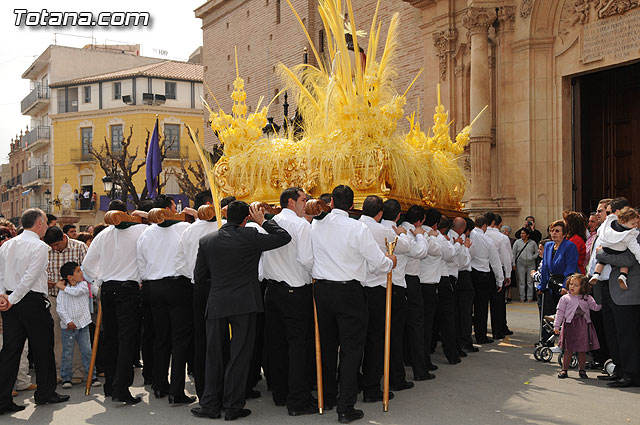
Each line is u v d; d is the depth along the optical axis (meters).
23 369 7.50
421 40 18.97
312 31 27.14
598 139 16.03
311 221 6.41
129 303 6.64
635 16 13.49
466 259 8.93
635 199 15.64
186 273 6.48
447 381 7.29
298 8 27.69
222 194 8.86
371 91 8.09
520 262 15.00
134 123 46.50
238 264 5.92
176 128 47.22
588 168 15.81
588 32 14.51
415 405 6.25
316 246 6.00
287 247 6.11
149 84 46.94
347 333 5.83
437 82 18.14
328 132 8.30
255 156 8.67
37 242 6.43
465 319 9.12
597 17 14.27
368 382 6.41
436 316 8.95
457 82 17.55
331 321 6.00
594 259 7.45
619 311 6.88
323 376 6.20
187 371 8.32
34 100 53.88
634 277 6.80
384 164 7.69
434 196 9.09
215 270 5.95
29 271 6.29
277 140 8.86
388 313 6.21
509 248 10.41
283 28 28.89
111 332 6.92
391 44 8.58
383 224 7.00
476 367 8.08
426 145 9.87
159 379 6.77
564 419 5.74
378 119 7.94
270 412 6.15
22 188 58.75
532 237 14.85
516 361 8.47
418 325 7.36
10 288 6.45
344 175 7.89
